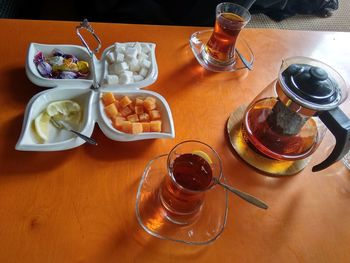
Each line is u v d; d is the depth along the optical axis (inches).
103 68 31.4
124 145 27.5
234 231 24.1
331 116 23.5
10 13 49.3
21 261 20.5
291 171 28.2
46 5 54.3
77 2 55.0
